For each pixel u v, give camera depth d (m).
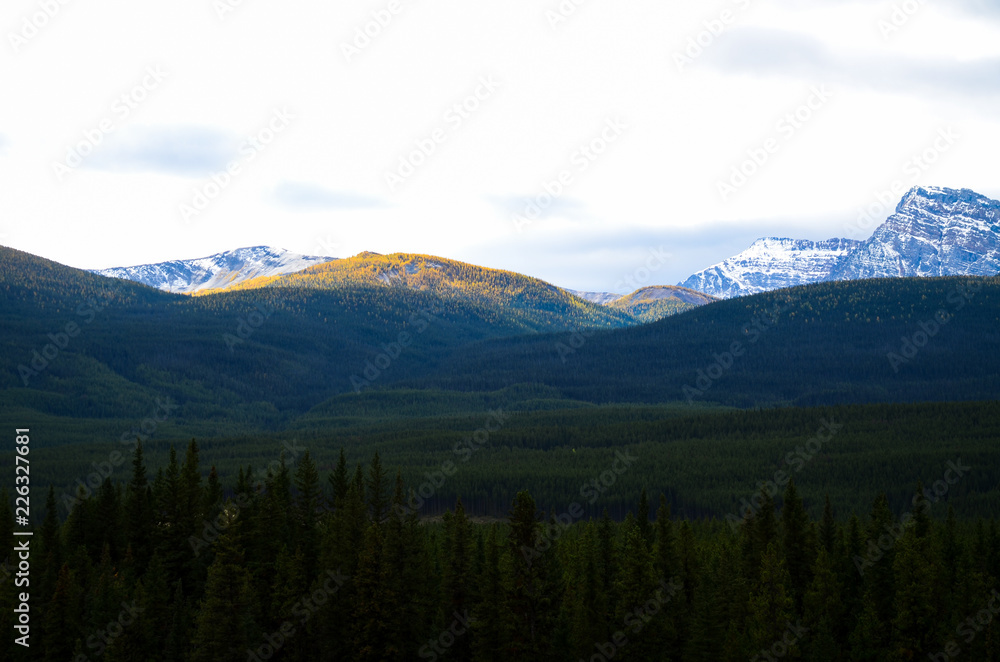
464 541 116.19
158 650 111.38
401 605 109.00
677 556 119.50
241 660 105.81
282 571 120.44
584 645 103.62
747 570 122.38
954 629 105.62
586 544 118.12
